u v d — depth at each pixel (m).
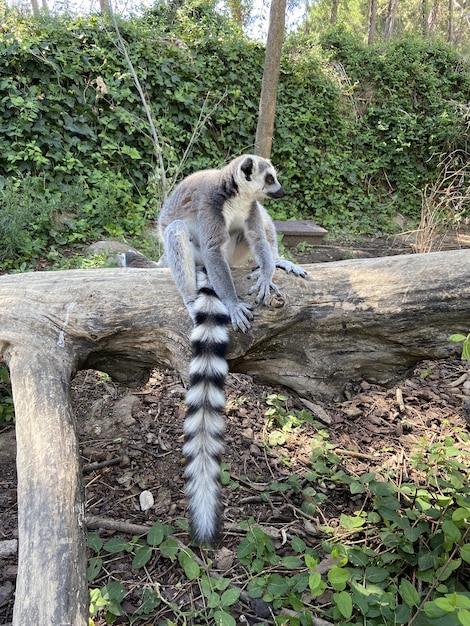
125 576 0.87
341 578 0.70
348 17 8.08
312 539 0.96
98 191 2.62
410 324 0.89
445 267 0.89
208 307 0.89
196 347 0.86
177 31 3.39
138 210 2.64
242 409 1.37
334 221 3.36
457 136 3.77
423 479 1.12
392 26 6.64
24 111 2.48
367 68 4.00
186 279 0.96
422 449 1.20
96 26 2.90
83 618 0.55
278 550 0.93
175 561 0.90
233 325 0.88
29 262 2.11
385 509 0.94
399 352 0.94
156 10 3.90
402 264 0.91
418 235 2.76
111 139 2.74
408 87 4.00
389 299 0.88
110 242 2.22
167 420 1.30
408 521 0.92
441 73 4.27
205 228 1.04
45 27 2.74
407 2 8.45
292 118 3.44
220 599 0.77
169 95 2.96
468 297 0.86
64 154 2.61
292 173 3.38
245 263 1.27
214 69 3.21
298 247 2.78
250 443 1.24
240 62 3.30
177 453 1.18
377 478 1.11
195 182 1.15
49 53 2.63
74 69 2.68
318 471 1.08
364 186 3.77
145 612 0.79
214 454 0.82
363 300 0.89
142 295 0.93
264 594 0.82
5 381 1.25
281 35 2.25
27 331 0.90
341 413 1.42
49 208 2.31
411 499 1.03
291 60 3.56
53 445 0.72
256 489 1.09
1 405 1.22
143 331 0.92
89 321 0.91
